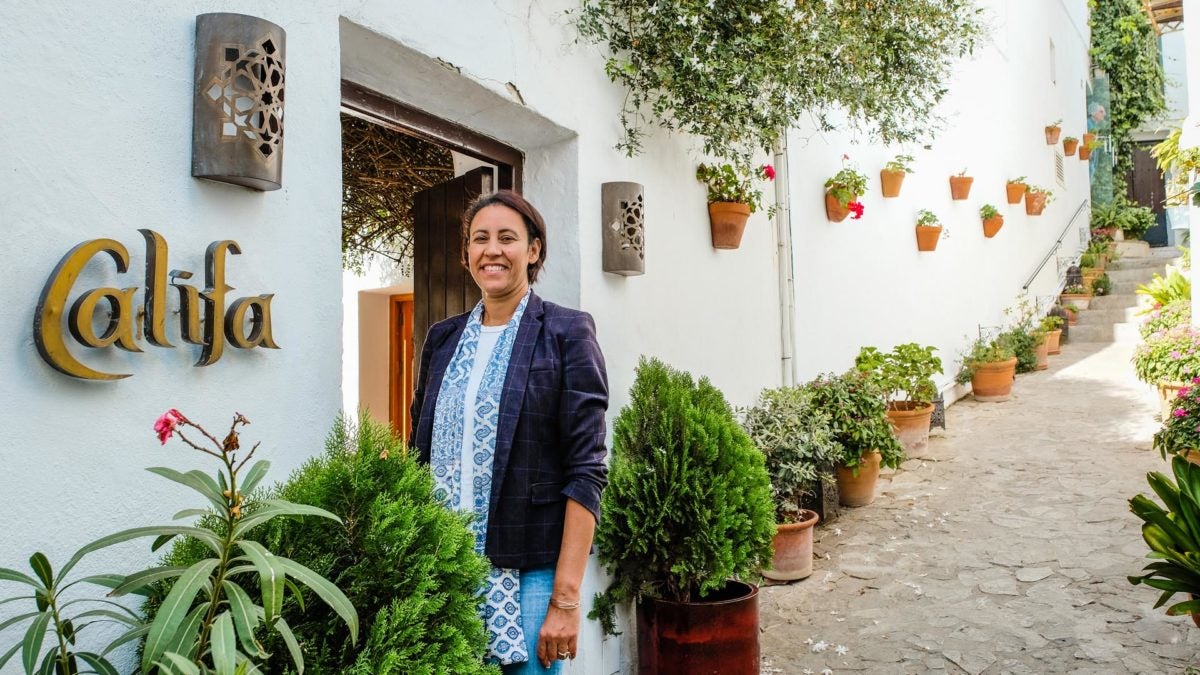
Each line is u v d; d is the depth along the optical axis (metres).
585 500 1.79
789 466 4.12
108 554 1.45
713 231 4.08
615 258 3.13
